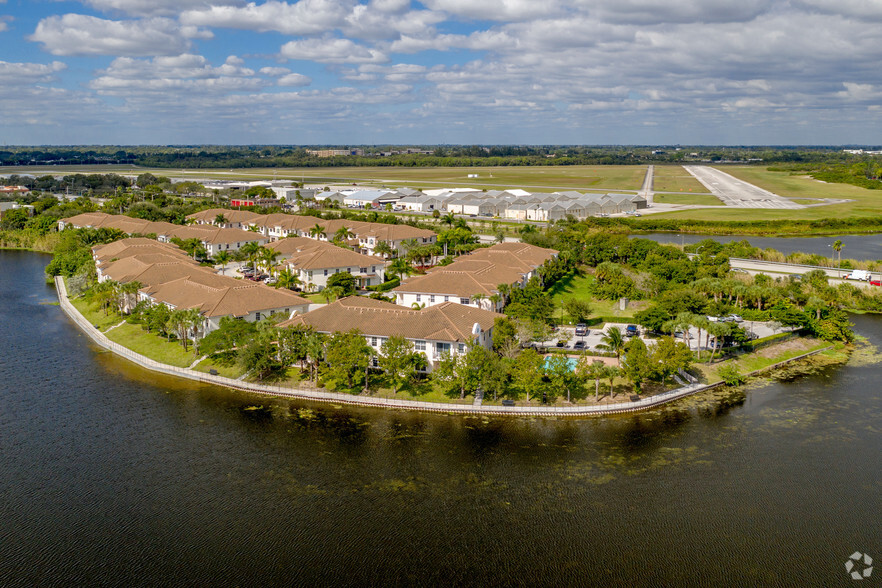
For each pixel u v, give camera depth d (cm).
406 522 7225
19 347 13362
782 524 7150
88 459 8656
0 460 8612
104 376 11700
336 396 10456
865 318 15462
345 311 11962
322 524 7206
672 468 8325
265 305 13362
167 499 7719
